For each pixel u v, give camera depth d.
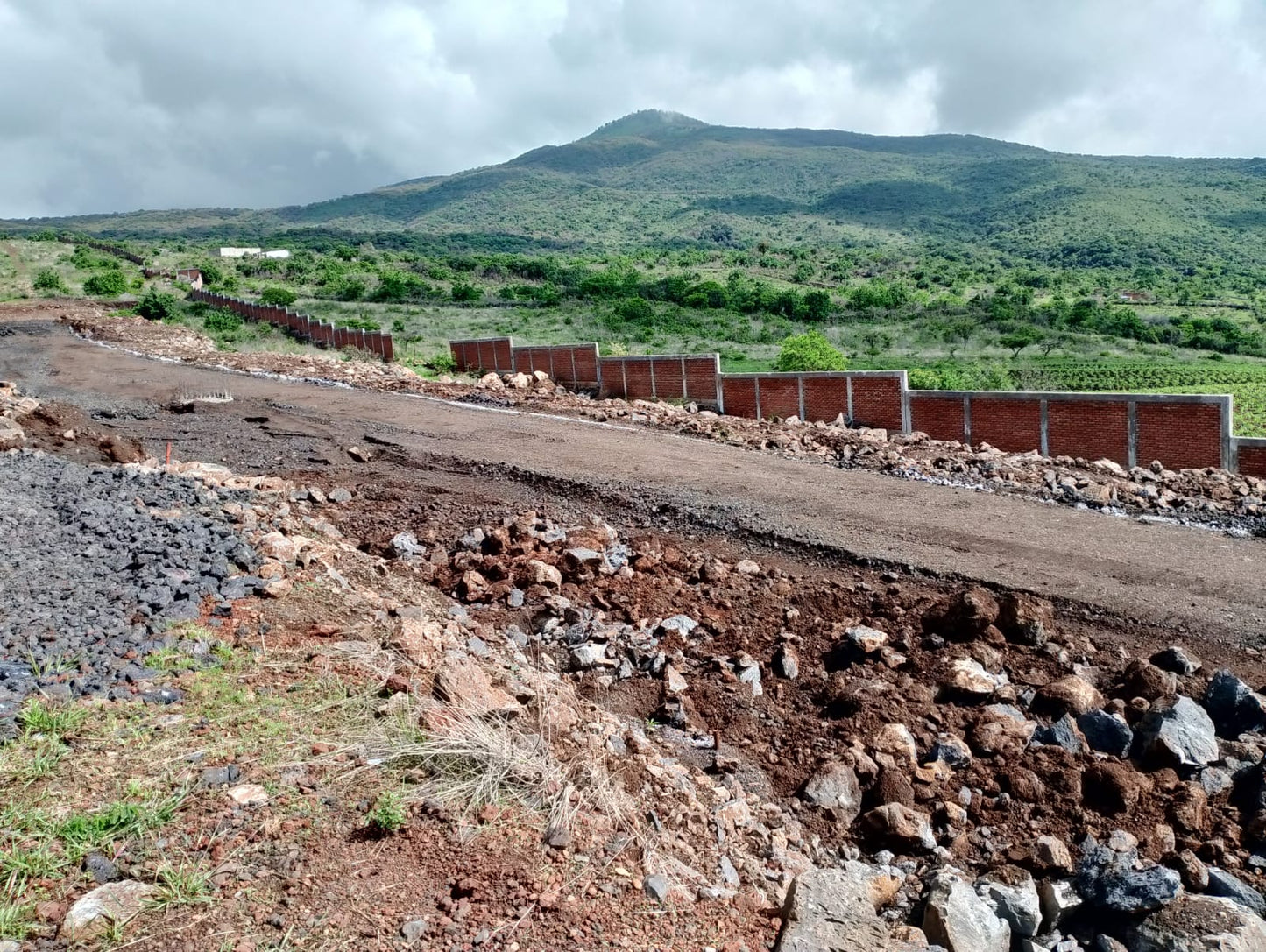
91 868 4.05
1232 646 8.38
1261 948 5.23
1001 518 12.38
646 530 12.95
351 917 4.02
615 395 32.72
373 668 6.54
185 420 21.61
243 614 7.48
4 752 4.88
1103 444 17.78
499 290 112.75
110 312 60.25
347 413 22.77
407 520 13.71
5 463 11.92
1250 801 6.59
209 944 3.72
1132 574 10.09
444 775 5.30
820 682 8.74
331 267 127.81
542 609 10.24
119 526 9.23
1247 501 12.63
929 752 7.66
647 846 5.30
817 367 39.75
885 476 15.13
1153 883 5.75
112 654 6.27
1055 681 8.21
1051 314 106.62
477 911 4.23
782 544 11.83
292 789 4.90
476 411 23.11
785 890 5.67
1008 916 5.83
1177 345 100.81
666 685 8.79
